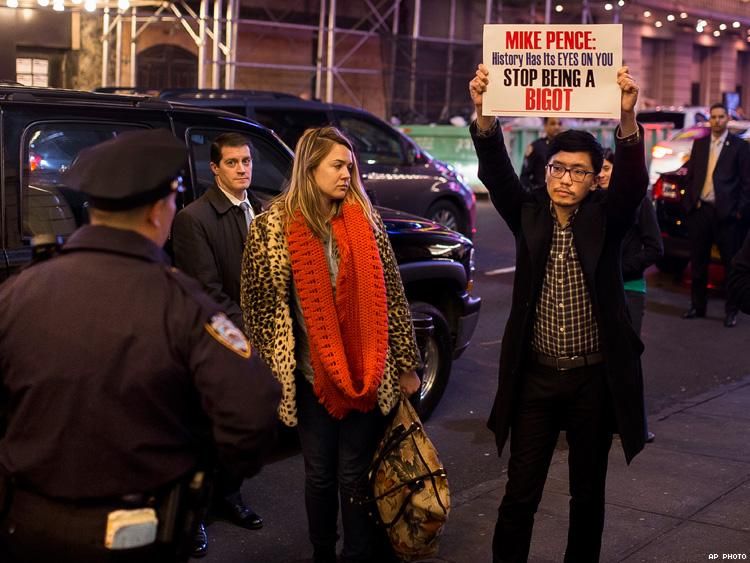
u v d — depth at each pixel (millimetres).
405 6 27219
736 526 4863
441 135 21078
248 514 4930
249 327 3977
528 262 3855
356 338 3924
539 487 3912
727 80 41906
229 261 4828
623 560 4457
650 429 6574
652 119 25297
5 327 2475
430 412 6664
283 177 5949
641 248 6070
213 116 5578
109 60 22562
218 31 21797
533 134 21656
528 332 3852
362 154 12406
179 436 2510
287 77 25547
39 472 2434
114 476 2432
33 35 21453
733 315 9758
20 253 4723
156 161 2488
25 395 2445
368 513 4051
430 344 6590
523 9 29688
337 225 3943
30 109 4824
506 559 3932
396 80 26984
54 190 4859
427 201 12945
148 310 2443
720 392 7598
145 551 2438
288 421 3893
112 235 2492
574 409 3877
